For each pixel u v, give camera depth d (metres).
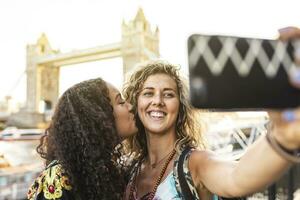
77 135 1.60
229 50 0.61
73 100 1.68
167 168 1.62
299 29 0.63
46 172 1.54
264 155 0.85
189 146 1.63
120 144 1.88
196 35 0.62
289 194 2.42
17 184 5.14
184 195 1.43
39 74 52.62
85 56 50.03
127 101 1.92
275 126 0.77
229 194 1.13
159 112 1.77
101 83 1.79
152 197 1.54
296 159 0.78
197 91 0.60
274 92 0.61
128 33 45.59
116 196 1.64
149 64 1.86
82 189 1.56
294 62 0.61
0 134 16.09
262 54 0.61
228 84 0.60
